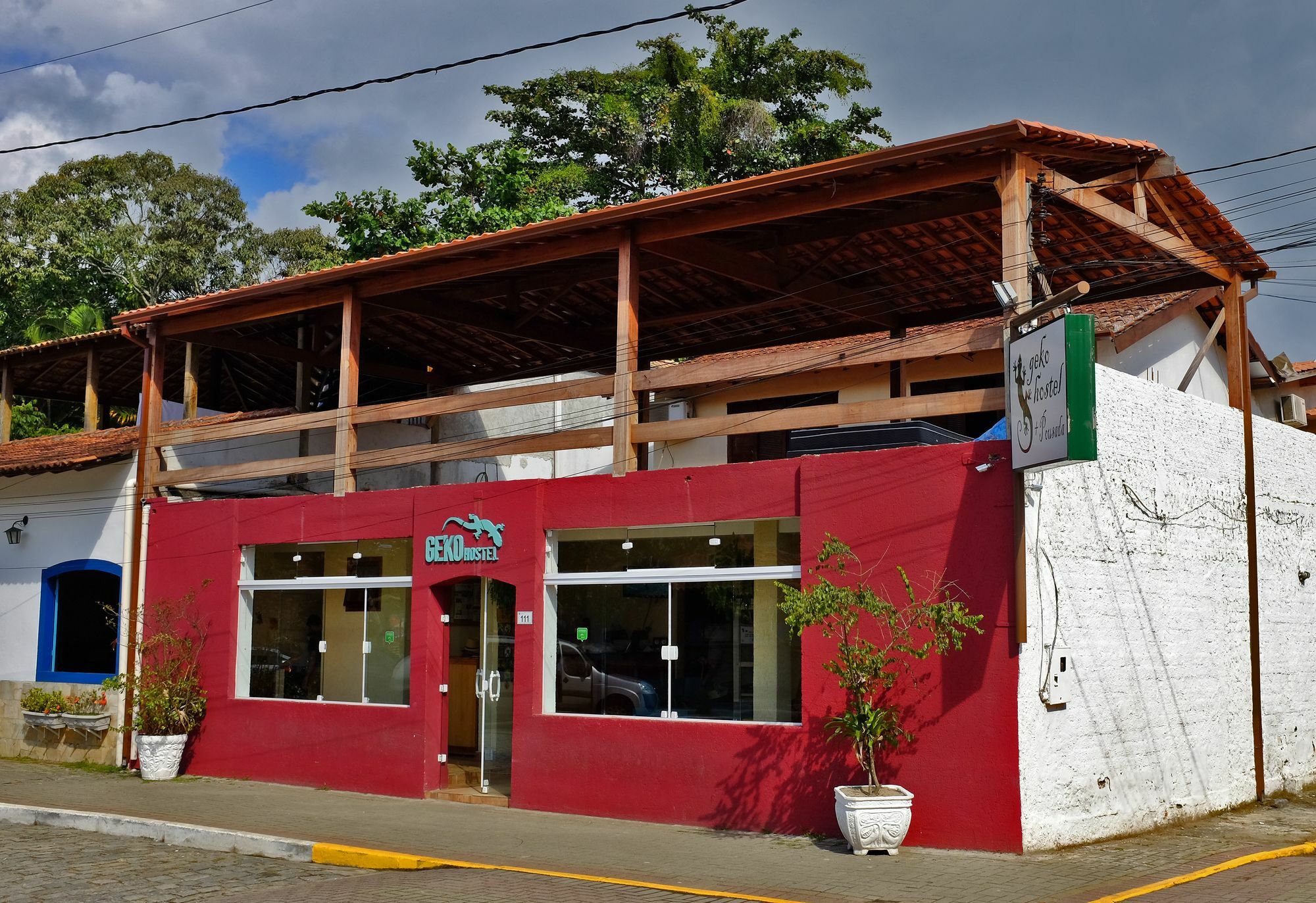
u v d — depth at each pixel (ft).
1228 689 43.80
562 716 43.50
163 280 133.59
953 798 34.73
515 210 100.63
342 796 47.83
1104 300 55.72
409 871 33.86
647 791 40.91
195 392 60.90
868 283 52.26
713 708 40.68
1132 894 28.76
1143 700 39.11
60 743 59.88
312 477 64.08
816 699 37.68
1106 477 38.65
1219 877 31.40
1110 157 38.88
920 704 35.58
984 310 54.70
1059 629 35.76
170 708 53.98
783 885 30.58
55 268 125.70
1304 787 48.24
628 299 44.04
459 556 47.06
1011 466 34.78
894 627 35.88
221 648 54.44
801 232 46.73
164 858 36.27
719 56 118.42
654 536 43.01
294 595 53.52
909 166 38.19
